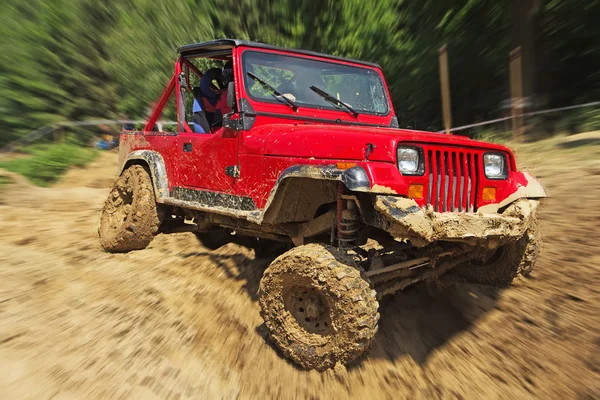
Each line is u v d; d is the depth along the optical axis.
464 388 3.25
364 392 3.17
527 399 3.14
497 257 4.38
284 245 5.05
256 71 4.20
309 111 4.26
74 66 18.88
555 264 4.68
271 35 17.69
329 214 3.58
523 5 11.88
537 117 11.56
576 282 4.33
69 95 18.95
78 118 19.16
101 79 19.39
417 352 3.64
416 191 3.24
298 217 3.74
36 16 18.64
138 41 19.02
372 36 15.87
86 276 4.41
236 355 3.44
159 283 4.42
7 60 17.95
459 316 4.11
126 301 3.94
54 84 18.72
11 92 17.73
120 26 19.03
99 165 12.44
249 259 5.19
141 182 5.20
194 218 5.04
